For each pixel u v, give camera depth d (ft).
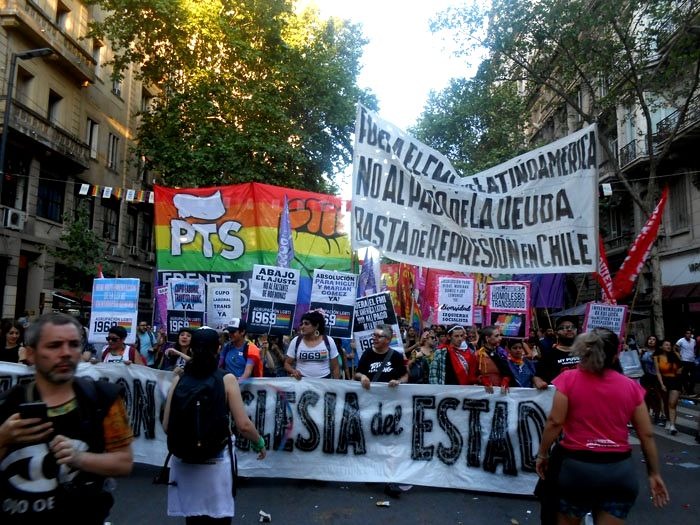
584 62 53.31
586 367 10.89
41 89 71.72
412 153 23.27
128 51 69.97
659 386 35.65
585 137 22.89
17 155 68.28
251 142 63.21
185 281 26.27
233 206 31.12
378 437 20.12
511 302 29.96
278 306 25.34
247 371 20.74
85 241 66.03
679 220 67.72
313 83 71.82
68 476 7.01
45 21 70.95
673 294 66.03
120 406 7.68
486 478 19.26
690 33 48.85
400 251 22.72
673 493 19.51
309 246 32.55
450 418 19.94
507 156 81.15
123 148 95.55
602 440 10.52
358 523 15.75
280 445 20.25
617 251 81.87
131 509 16.34
